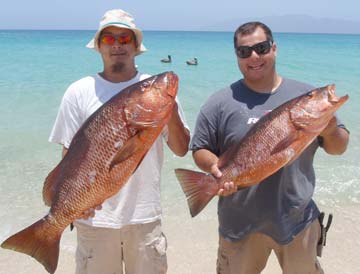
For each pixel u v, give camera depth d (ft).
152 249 5.72
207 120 5.66
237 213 5.63
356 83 33.76
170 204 10.81
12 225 9.74
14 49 74.02
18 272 7.94
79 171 4.50
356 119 20.31
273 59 5.48
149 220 5.65
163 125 4.43
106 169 4.42
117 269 5.75
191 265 8.25
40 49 74.08
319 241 5.93
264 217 5.50
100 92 5.63
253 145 4.82
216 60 55.01
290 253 5.70
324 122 4.68
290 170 5.41
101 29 5.57
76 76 35.73
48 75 36.11
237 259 5.78
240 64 5.52
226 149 5.58
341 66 48.88
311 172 5.69
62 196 4.57
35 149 15.16
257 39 5.36
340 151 5.42
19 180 12.36
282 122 4.72
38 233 4.55
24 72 38.01
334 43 142.41
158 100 4.35
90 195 4.51
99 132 4.44
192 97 25.76
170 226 9.70
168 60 49.06
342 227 9.73
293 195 5.48
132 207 5.59
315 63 52.90
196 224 9.81
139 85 4.40
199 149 5.67
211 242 9.07
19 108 22.26
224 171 4.94
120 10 5.74
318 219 5.85
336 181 12.37
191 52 72.69
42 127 18.21
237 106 5.50
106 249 5.63
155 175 5.68
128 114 4.34
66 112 5.69
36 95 26.32
